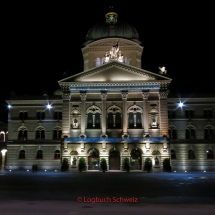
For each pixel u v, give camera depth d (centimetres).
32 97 7375
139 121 6769
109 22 7919
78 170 6488
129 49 7562
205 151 7069
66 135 6644
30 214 1698
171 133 7194
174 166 7000
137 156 6638
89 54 7619
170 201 2184
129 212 1759
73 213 1731
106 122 6725
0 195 2512
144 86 6769
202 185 3372
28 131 7275
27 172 6244
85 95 6775
